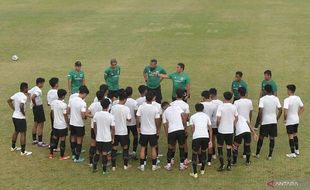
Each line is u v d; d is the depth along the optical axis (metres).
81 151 17.89
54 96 18.02
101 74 28.22
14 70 29.50
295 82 26.25
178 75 20.14
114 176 15.86
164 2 53.06
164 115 16.34
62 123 16.97
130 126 17.16
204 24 41.53
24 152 17.64
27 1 55.88
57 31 39.84
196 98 24.02
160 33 38.59
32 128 20.38
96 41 36.41
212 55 32.16
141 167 16.25
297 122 17.09
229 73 28.09
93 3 53.59
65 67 29.97
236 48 33.75
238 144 16.36
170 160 16.30
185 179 15.60
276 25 40.72
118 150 18.19
